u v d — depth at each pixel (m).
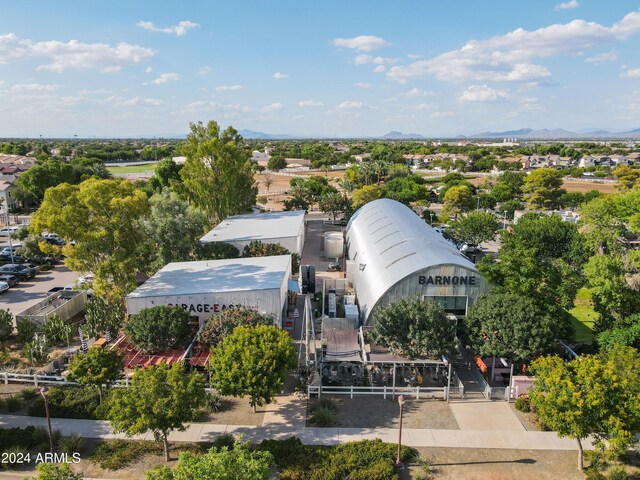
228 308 33.97
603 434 21.45
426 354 28.12
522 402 26.31
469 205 87.00
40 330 36.16
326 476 20.34
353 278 45.59
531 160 193.12
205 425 24.88
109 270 36.56
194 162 66.12
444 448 23.02
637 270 39.12
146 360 30.19
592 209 55.56
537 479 20.91
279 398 27.64
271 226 58.75
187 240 47.84
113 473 21.28
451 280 33.44
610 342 29.84
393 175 120.88
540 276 31.64
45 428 24.23
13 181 96.62
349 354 29.06
